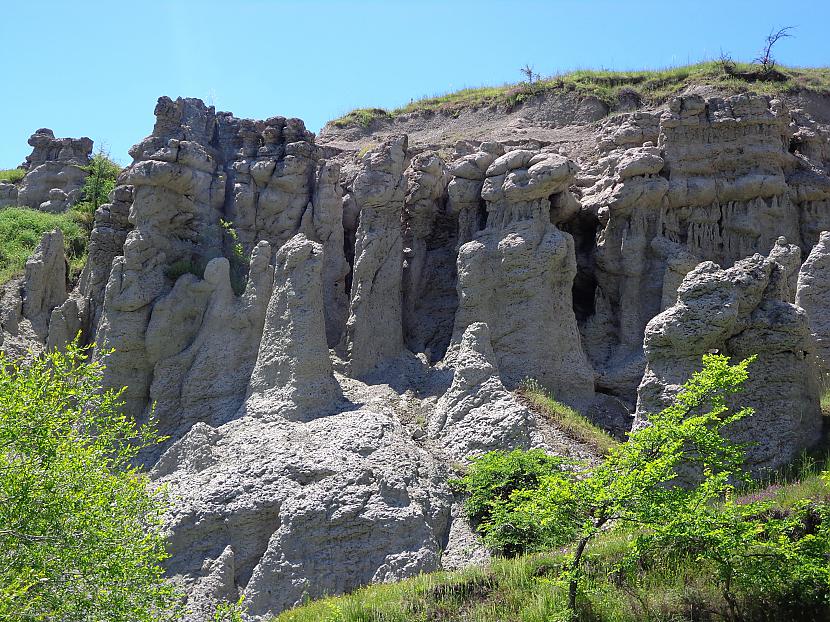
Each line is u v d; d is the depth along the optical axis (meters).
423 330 32.31
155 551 21.30
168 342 29.64
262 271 29.94
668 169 32.03
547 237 30.08
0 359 19.27
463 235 32.16
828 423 23.00
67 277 35.44
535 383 28.67
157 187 31.41
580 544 18.38
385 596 20.25
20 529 17.05
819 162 34.12
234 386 28.81
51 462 17.88
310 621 20.47
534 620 18.22
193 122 35.16
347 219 34.53
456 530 23.91
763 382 22.61
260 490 24.09
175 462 26.28
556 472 22.84
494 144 32.41
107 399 19.91
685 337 22.95
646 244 31.42
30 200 44.09
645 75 44.03
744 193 31.61
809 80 42.34
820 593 17.23
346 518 23.28
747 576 17.38
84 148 45.53
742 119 32.06
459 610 19.39
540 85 44.16
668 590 18.19
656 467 17.81
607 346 31.48
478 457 25.27
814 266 28.53
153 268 30.75
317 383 27.69
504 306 29.89
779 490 20.12
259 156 33.97
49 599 16.83
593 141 37.22
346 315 32.31
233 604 20.56
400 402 28.59
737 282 23.14
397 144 32.00
